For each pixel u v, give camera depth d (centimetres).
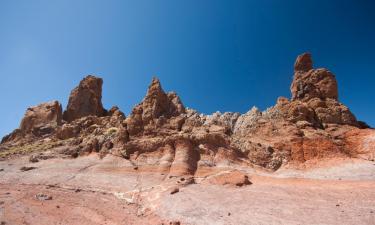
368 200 3256
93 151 5500
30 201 3719
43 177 4612
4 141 8125
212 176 4372
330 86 6347
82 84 8788
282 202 3378
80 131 6888
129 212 3456
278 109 6150
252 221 2927
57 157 5438
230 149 4981
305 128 5538
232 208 3284
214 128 5478
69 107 8600
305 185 4028
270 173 4706
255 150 5038
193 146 4988
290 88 6925
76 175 4631
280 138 5331
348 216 2875
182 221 3050
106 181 4378
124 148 5219
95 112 8544
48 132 7825
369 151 4997
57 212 3403
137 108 5938
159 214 3300
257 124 5822
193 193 3800
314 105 6084
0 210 3331
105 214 3381
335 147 5009
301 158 4916
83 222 3133
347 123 5806
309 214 2998
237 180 4131
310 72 6700
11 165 5281
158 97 5938
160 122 5541
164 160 4759
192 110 6328
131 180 4381
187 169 4534
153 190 3994
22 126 8175
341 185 3903
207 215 3139
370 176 4122
